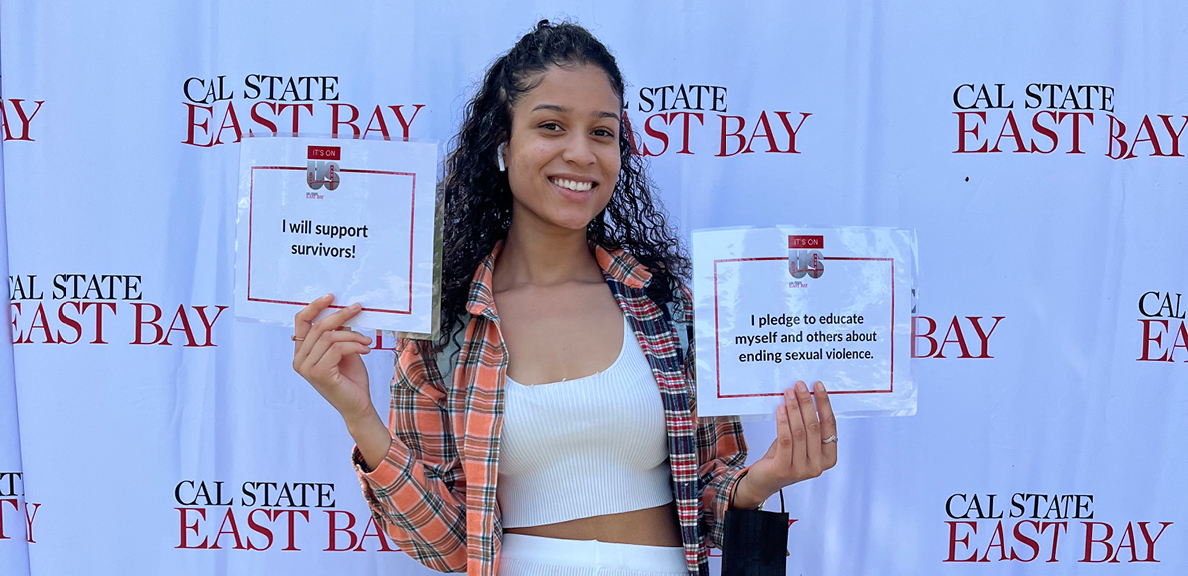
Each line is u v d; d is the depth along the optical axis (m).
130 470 1.61
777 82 1.60
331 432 1.64
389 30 1.59
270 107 1.59
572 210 1.19
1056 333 1.61
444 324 1.29
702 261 1.16
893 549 1.65
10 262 1.59
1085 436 1.62
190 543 1.63
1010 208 1.60
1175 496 1.61
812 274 1.16
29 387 1.59
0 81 1.57
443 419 1.28
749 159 1.61
